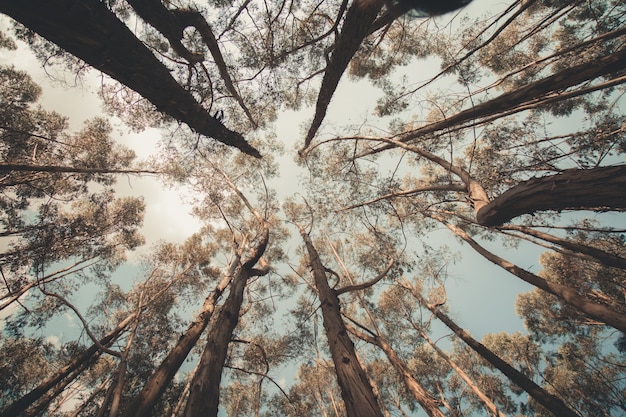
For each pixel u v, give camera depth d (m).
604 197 1.99
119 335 8.04
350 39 3.41
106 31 1.70
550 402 5.70
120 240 11.20
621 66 2.86
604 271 9.12
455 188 5.79
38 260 7.62
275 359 11.73
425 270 11.12
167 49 6.84
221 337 4.00
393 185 9.49
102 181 10.12
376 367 14.42
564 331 13.54
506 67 9.52
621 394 11.64
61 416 9.91
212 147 8.34
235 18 5.54
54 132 8.97
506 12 5.29
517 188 2.68
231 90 5.73
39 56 6.01
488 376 14.72
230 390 16.17
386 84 9.48
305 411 14.48
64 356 9.05
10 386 8.02
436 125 5.91
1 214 8.47
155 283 10.66
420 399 5.79
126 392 8.18
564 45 8.32
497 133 8.57
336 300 5.09
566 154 6.78
